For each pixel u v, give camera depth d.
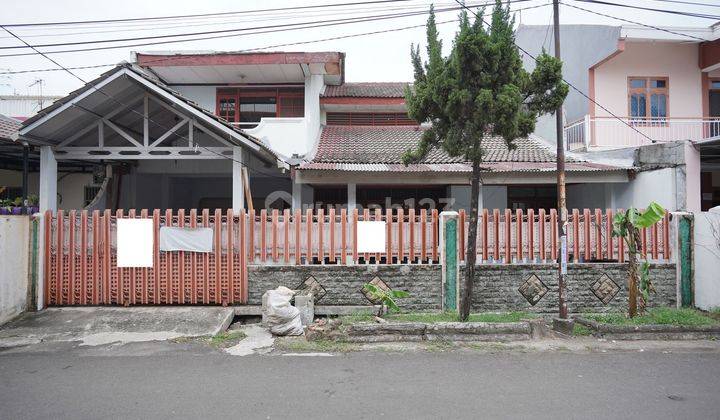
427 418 4.16
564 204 7.34
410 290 8.11
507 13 6.60
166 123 10.77
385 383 5.07
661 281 8.43
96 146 10.40
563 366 5.67
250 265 8.09
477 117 6.36
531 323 6.99
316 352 6.27
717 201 13.67
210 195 15.12
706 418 4.18
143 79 8.45
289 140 11.85
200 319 7.50
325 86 15.08
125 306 8.01
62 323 7.36
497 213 8.24
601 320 7.36
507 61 6.46
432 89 6.69
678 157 9.94
